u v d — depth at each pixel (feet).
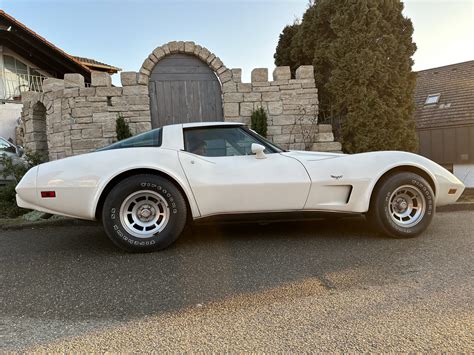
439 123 34.55
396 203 12.02
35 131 25.50
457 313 6.49
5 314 6.92
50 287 8.30
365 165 11.77
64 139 22.77
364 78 23.16
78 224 16.22
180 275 8.88
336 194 11.68
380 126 23.57
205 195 11.07
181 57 23.72
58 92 22.95
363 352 5.37
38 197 10.66
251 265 9.53
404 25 24.44
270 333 5.98
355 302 7.07
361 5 23.31
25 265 10.09
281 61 31.63
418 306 6.81
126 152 11.09
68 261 10.36
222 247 11.36
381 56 23.31
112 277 8.87
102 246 12.02
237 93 23.57
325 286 7.95
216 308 6.98
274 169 11.42
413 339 5.69
